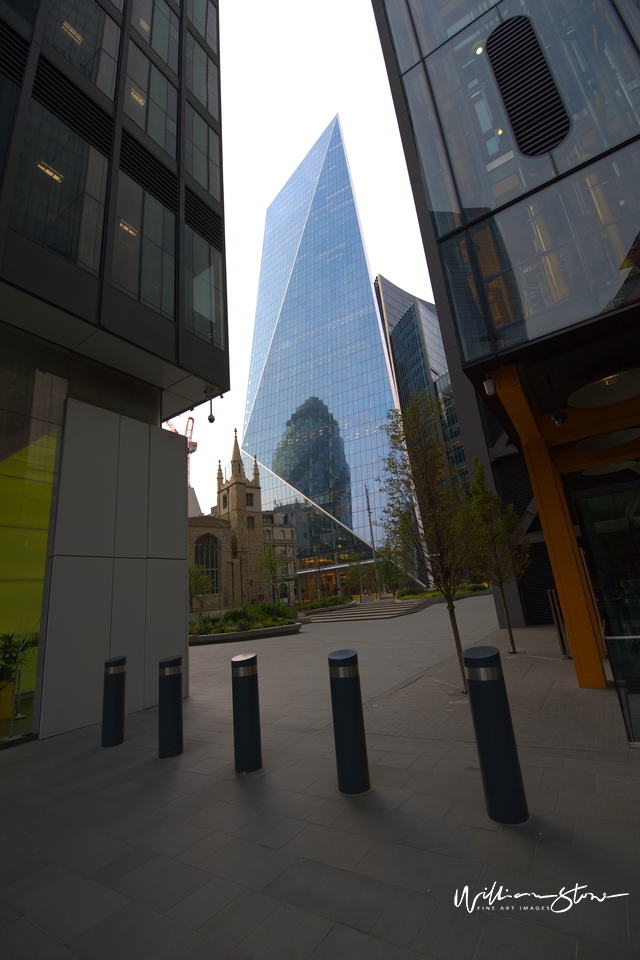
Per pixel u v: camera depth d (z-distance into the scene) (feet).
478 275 22.68
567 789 13.12
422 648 45.65
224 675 41.22
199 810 14.02
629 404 27.02
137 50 37.09
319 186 336.70
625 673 16.47
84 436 29.81
